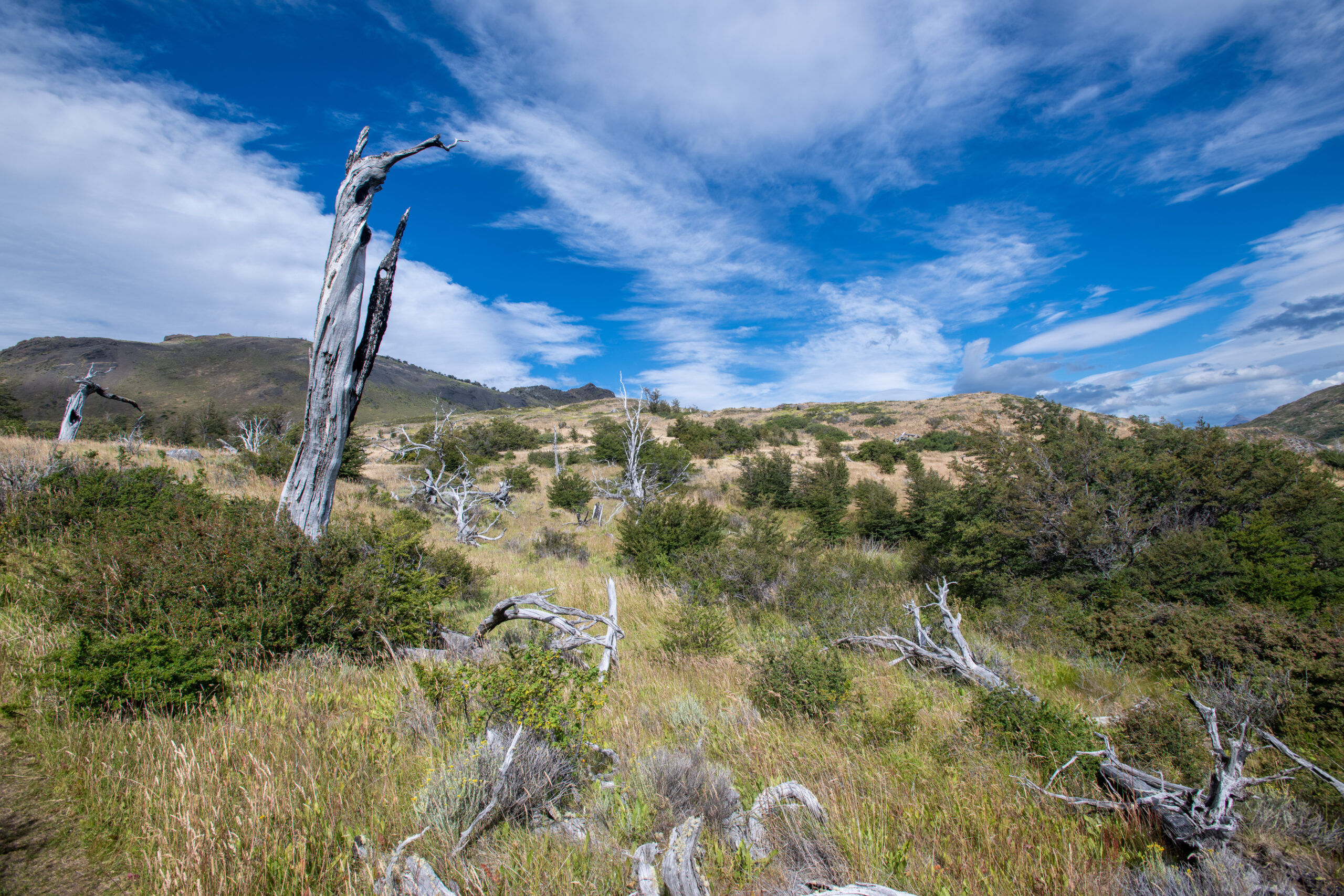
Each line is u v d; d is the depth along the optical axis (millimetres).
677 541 12273
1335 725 4484
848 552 13180
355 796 3223
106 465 10758
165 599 5219
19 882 2438
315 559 6047
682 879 2350
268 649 5219
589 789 3584
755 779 3852
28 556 6039
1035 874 2906
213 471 16562
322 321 7863
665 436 51406
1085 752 3863
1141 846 3320
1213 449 9984
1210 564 8195
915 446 48094
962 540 10383
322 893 2506
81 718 3701
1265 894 2695
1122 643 7160
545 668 3799
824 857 2990
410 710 4297
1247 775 4113
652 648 7176
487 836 3088
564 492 22344
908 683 6449
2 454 11734
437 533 15898
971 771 4129
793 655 5504
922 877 2850
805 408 92812
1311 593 7781
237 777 3219
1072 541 9508
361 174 8016
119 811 2984
